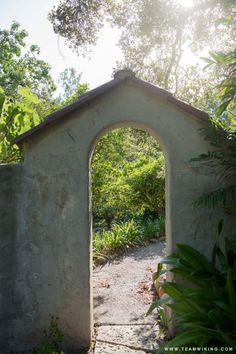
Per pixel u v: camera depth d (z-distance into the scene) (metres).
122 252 8.73
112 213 10.96
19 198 3.92
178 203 3.94
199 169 3.93
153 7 7.59
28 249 3.90
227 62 3.56
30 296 3.88
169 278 4.16
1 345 3.81
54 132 3.94
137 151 10.76
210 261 3.91
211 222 3.93
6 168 3.91
